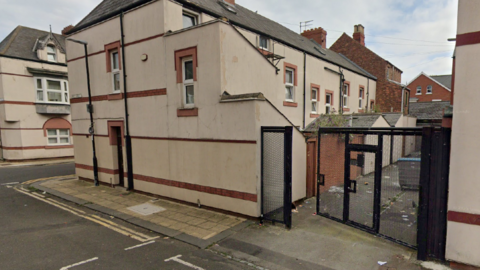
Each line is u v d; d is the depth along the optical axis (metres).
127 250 5.03
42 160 18.52
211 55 6.64
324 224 5.95
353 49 22.81
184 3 8.13
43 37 19.56
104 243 5.35
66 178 12.09
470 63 3.82
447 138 4.07
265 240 5.24
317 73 13.85
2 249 5.09
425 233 4.26
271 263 4.43
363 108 19.33
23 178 12.39
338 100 16.03
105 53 9.46
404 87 20.27
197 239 5.38
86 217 6.97
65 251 5.01
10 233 5.89
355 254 4.61
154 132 8.21
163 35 7.63
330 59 15.90
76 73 10.81
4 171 14.36
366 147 5.28
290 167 5.63
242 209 6.34
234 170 6.40
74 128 11.38
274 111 6.45
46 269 4.36
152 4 7.83
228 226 5.95
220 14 9.32
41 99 18.53
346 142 5.67
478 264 3.88
